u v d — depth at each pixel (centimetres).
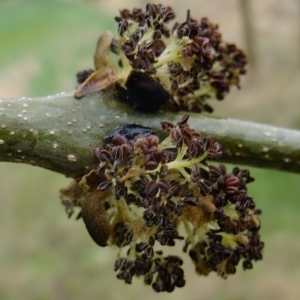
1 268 22
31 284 21
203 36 7
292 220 17
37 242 23
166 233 6
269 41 27
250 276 19
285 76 25
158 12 7
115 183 6
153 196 6
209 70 7
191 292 20
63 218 23
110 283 21
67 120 6
